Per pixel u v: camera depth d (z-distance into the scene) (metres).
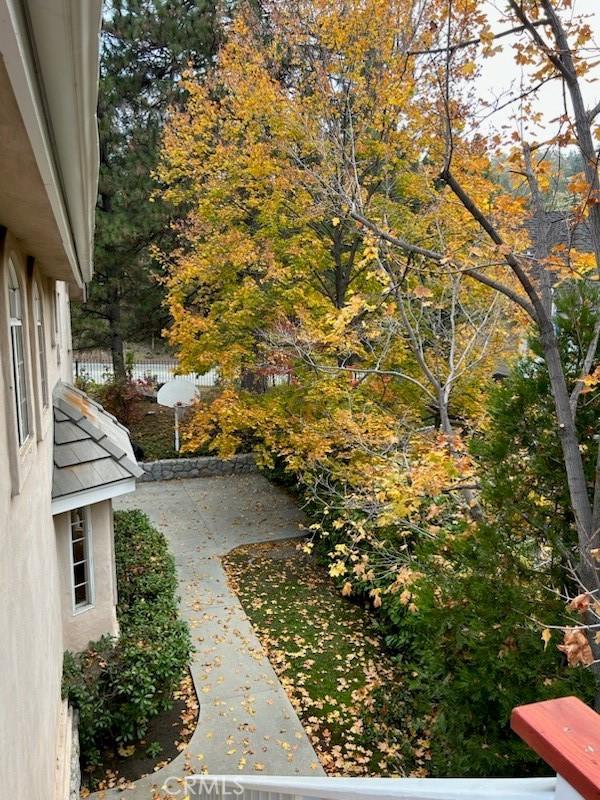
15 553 2.74
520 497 4.11
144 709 5.36
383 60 6.55
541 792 1.02
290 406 8.98
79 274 5.85
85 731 5.18
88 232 3.89
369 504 6.74
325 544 9.27
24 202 2.38
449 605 4.05
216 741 5.52
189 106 8.69
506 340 7.21
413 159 7.02
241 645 7.11
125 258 14.13
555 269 4.02
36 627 3.48
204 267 9.09
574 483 3.65
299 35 7.02
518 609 3.76
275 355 8.34
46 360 5.42
